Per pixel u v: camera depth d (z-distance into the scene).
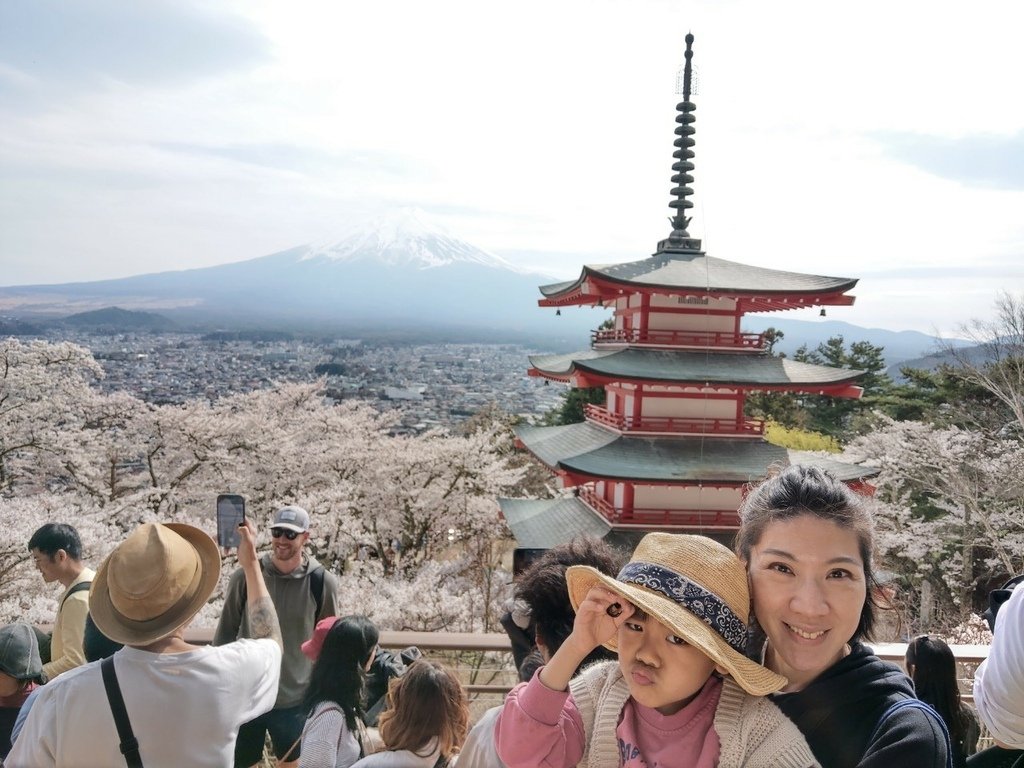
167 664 2.96
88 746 2.83
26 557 15.83
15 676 3.91
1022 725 2.47
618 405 16.67
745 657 1.94
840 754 1.96
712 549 2.05
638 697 2.01
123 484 26.58
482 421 41.94
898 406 34.28
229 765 3.06
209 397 40.72
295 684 5.03
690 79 16.75
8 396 23.31
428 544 28.78
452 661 10.50
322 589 5.18
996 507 22.27
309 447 28.53
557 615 3.28
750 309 15.96
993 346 21.81
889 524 23.70
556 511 17.83
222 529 3.83
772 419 34.50
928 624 19.56
